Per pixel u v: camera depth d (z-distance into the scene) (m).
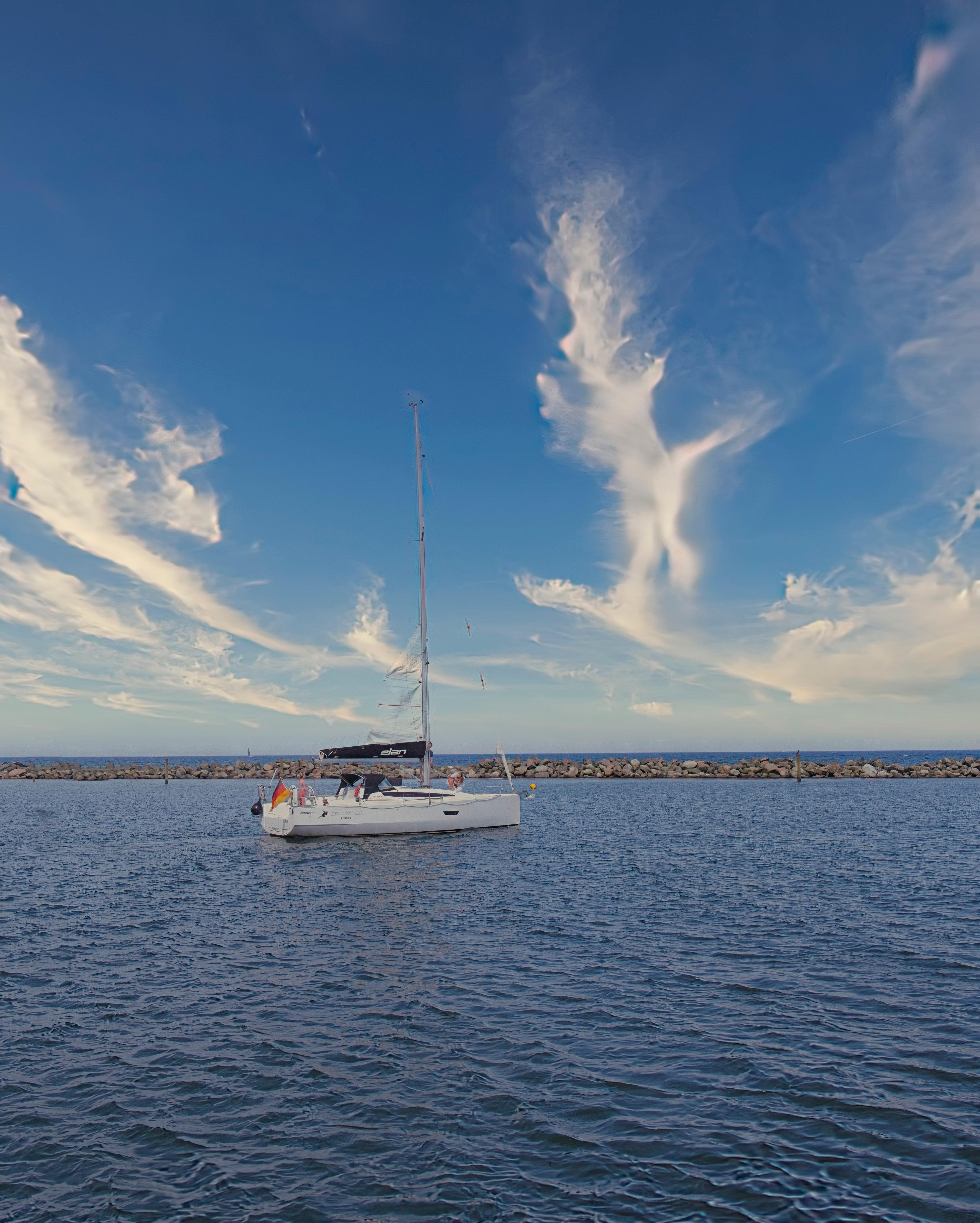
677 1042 12.01
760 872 27.22
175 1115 9.90
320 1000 13.97
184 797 73.69
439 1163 8.82
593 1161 8.83
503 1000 13.91
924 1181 8.36
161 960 16.69
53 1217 7.85
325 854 31.69
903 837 37.31
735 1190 8.23
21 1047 12.02
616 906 21.58
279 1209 7.98
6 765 118.75
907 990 14.37
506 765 39.56
